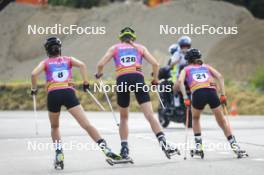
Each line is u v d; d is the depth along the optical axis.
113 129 58.09
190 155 36.88
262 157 35.72
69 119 74.00
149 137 49.06
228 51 167.62
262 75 118.75
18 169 32.00
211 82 36.34
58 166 31.78
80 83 107.12
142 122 67.44
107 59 34.47
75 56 172.00
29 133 54.38
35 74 32.31
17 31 199.75
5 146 43.44
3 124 66.06
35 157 37.12
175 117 58.34
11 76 176.50
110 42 177.12
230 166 31.84
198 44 179.25
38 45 191.62
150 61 34.88
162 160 34.84
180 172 29.98
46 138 49.41
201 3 199.38
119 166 32.59
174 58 57.59
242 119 74.50
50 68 32.47
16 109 109.62
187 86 56.47
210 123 66.31
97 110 102.50
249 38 171.38
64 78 32.44
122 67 34.25
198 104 35.72
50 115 32.50
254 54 162.00
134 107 100.50
